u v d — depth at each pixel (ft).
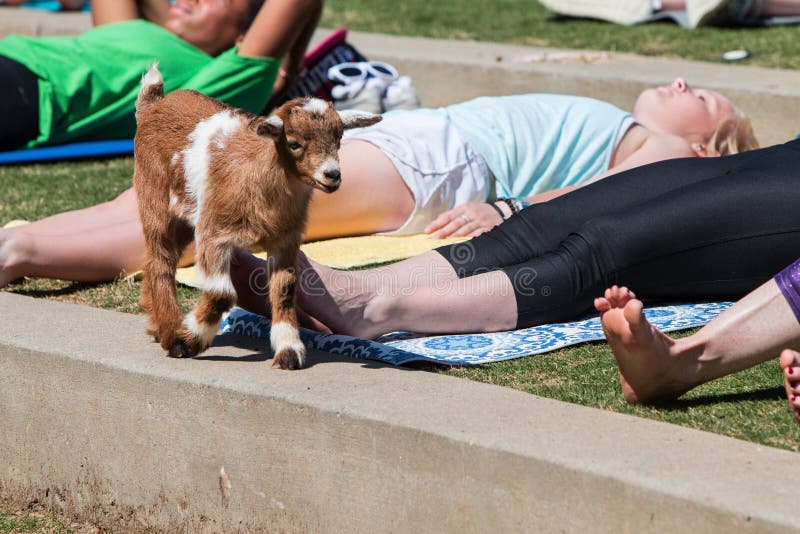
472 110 29.37
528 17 58.03
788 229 20.18
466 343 20.21
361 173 27.04
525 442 14.65
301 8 34.50
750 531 12.71
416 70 46.73
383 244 26.94
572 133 29.19
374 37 52.13
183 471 17.87
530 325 20.98
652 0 53.47
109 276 24.98
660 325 20.89
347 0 65.10
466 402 16.20
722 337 16.89
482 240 21.81
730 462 14.02
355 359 18.67
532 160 28.84
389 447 15.58
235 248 19.07
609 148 29.22
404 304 20.13
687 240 20.18
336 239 27.68
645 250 20.22
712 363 16.96
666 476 13.58
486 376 18.80
